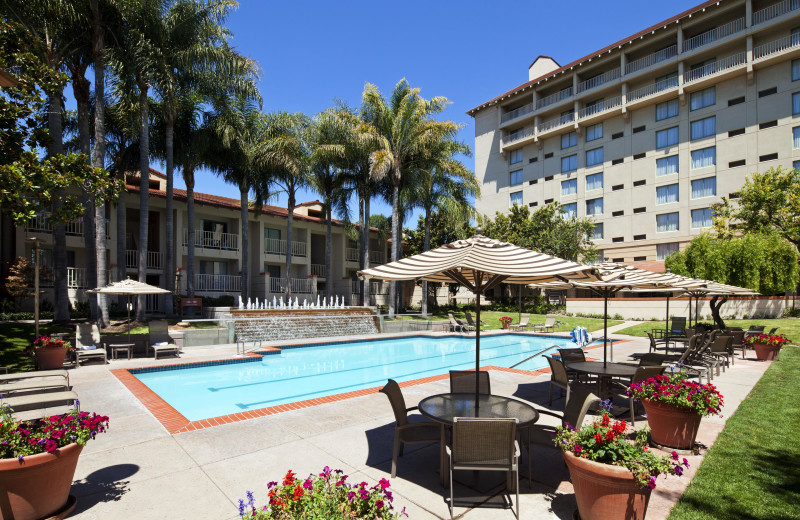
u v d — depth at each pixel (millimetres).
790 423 6227
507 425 3924
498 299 39625
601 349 15977
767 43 30781
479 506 4020
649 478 3270
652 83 36594
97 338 12086
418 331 23453
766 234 24250
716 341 10812
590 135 40531
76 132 20828
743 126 31734
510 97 46094
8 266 20109
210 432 5938
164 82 17031
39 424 3898
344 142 26984
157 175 27562
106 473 4598
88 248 15891
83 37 15336
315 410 7062
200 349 15070
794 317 22703
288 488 2730
